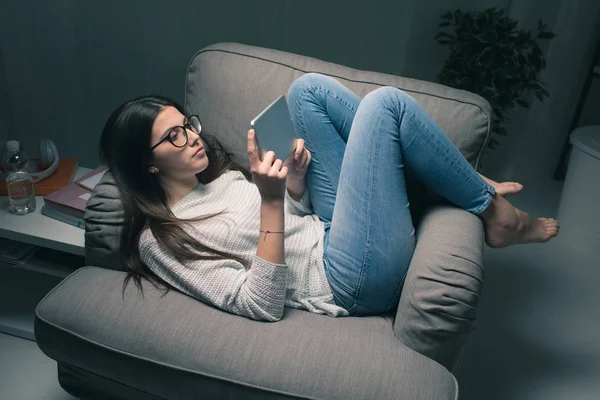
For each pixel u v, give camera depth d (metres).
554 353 1.81
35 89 2.55
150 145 1.28
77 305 1.21
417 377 1.08
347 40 2.45
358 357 1.11
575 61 2.54
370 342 1.16
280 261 1.17
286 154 1.27
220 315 1.20
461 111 1.48
